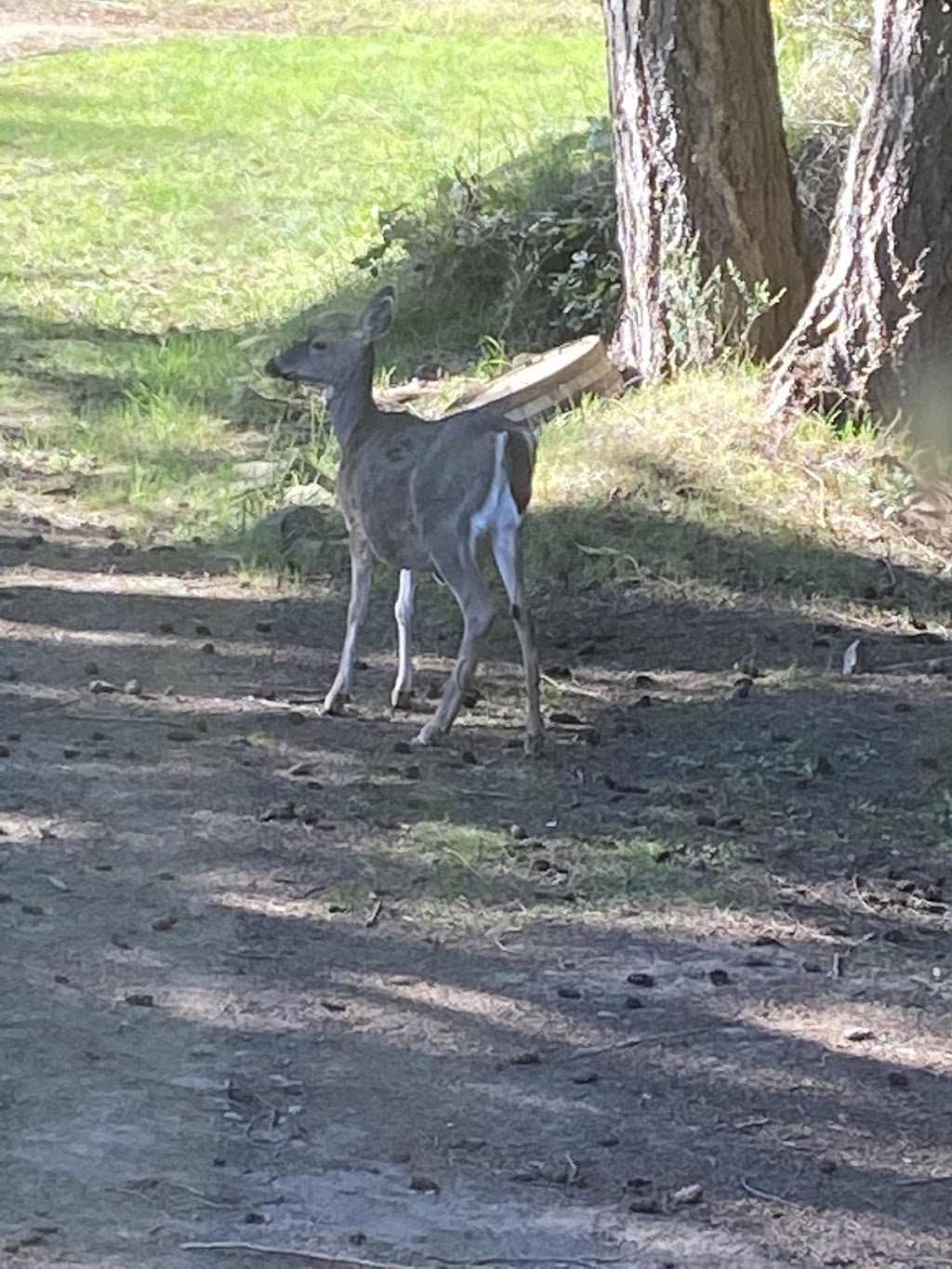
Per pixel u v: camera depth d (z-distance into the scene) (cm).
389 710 789
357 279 1447
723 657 851
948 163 997
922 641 870
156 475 1070
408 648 784
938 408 1008
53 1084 519
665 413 1036
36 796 694
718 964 604
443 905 632
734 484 978
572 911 632
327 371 752
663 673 836
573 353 1101
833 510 968
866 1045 563
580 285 1277
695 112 1095
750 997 586
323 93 2492
